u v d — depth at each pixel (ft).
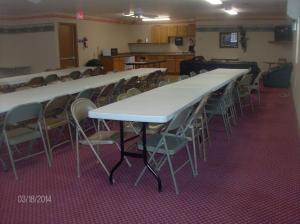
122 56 40.09
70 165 12.35
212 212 8.93
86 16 36.94
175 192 10.09
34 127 12.32
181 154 13.39
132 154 10.44
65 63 35.04
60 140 15.35
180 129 10.72
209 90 13.30
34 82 19.67
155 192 10.12
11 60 35.91
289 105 23.70
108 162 12.59
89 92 14.60
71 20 34.86
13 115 10.59
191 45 44.34
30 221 8.57
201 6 28.02
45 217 8.76
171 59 43.11
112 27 42.24
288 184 10.60
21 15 34.50
